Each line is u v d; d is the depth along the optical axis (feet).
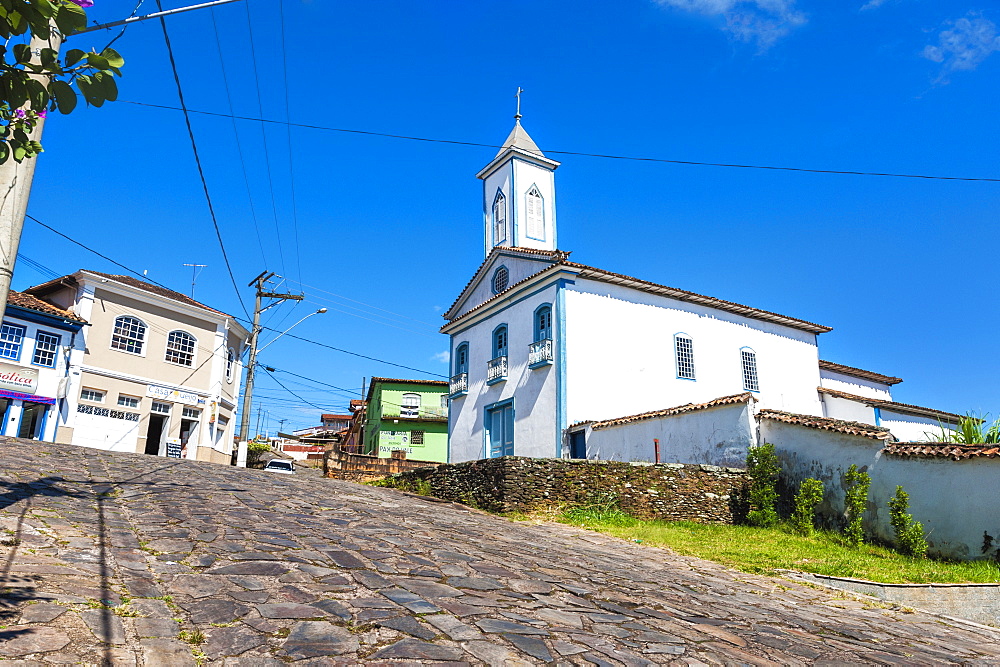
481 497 53.16
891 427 86.94
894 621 26.73
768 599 28.04
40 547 19.57
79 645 12.97
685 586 28.19
